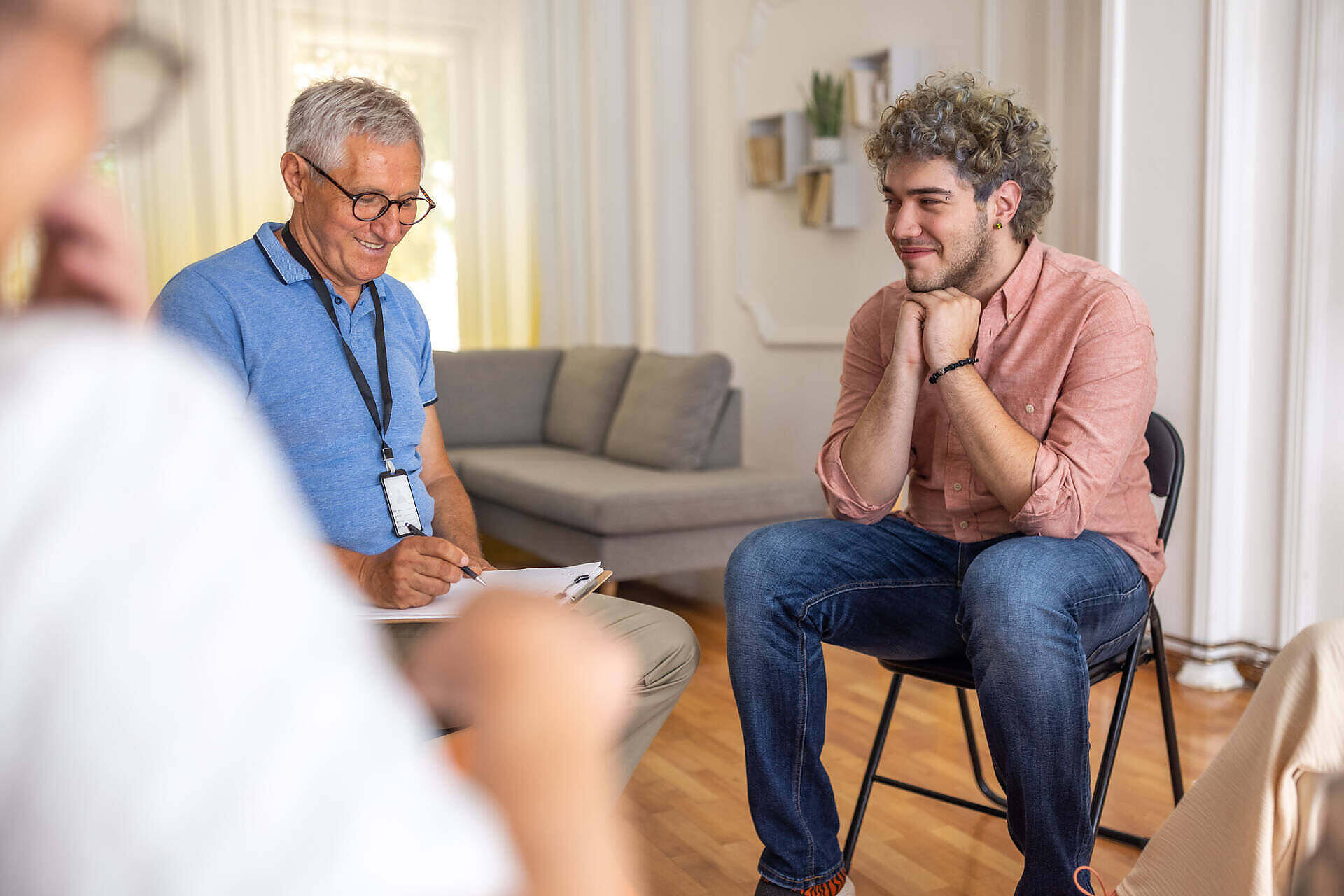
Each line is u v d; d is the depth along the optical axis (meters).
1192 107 2.94
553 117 6.28
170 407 0.24
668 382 4.23
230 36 5.51
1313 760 1.17
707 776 2.38
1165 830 1.34
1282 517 2.90
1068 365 1.66
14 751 0.21
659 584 4.21
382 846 0.23
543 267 6.34
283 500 0.26
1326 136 2.76
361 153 1.63
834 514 1.83
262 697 0.23
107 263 0.27
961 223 1.68
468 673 0.30
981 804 1.90
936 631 1.76
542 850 0.28
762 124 5.26
